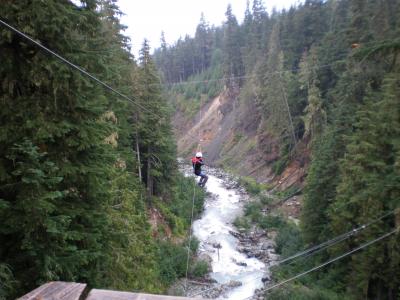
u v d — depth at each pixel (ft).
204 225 118.73
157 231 89.81
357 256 68.28
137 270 41.45
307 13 185.57
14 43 22.93
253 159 193.26
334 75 138.31
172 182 112.37
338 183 83.76
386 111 64.85
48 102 23.98
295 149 156.46
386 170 64.23
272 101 177.37
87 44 28.71
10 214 20.49
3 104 22.52
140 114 86.48
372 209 63.67
